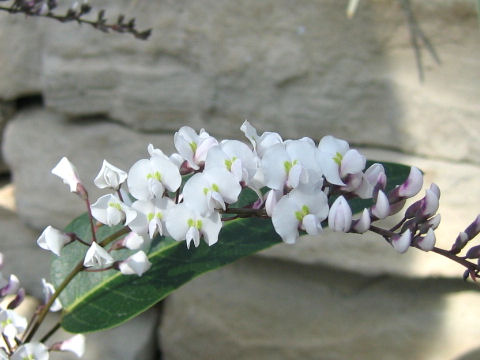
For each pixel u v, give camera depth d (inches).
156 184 4.9
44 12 8.4
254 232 6.6
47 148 13.3
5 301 13.8
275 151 4.8
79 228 6.8
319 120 11.8
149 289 6.5
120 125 12.9
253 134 5.1
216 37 11.8
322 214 4.8
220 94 12.1
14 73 12.9
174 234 4.9
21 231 14.1
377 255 12.1
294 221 4.8
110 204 5.0
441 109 11.2
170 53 12.1
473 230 4.9
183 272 6.5
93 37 12.3
